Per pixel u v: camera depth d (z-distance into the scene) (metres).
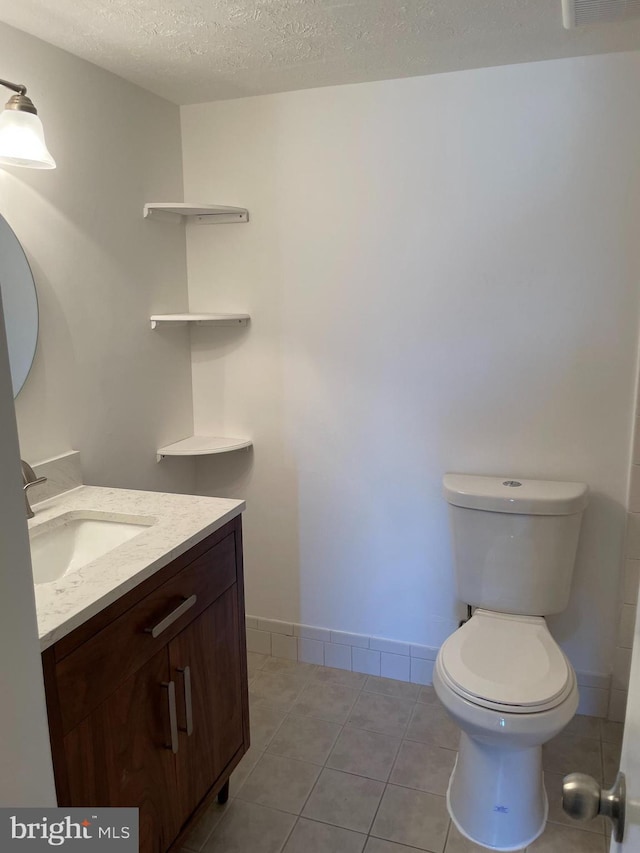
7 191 1.60
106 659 1.23
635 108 1.86
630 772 0.63
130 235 2.09
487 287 2.09
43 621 1.09
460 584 2.10
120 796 1.30
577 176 1.94
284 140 2.21
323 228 2.23
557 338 2.05
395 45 1.77
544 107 1.93
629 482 2.03
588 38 1.73
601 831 1.72
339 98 2.12
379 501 2.36
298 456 2.43
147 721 1.37
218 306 2.43
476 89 1.98
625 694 2.15
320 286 2.28
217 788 1.69
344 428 2.35
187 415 2.50
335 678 2.45
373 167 2.13
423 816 1.78
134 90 2.06
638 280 1.94
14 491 0.65
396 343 2.22
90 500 1.76
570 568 2.00
